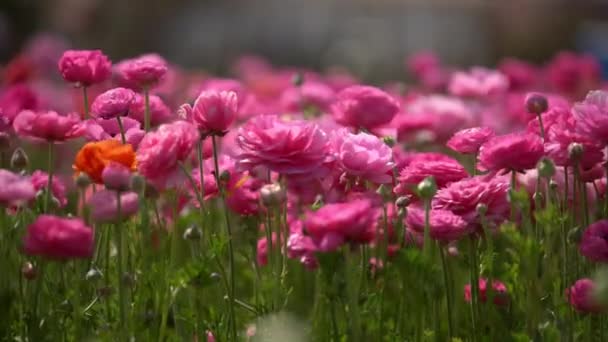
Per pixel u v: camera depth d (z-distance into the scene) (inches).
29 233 98.0
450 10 440.8
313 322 105.7
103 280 105.7
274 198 101.9
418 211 102.1
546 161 100.9
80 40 413.7
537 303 102.2
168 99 151.6
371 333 102.7
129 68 108.8
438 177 105.2
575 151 104.0
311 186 104.7
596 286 98.9
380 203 105.6
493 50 438.0
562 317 102.8
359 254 104.7
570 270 105.7
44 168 142.9
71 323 105.5
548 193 102.0
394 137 115.6
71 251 97.9
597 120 103.0
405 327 106.3
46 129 103.5
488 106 163.3
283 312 102.6
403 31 438.6
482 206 101.8
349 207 97.3
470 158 133.3
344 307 102.7
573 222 107.1
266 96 181.0
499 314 105.0
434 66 195.2
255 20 461.4
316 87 146.7
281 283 104.7
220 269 103.1
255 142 101.7
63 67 110.7
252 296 112.7
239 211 109.7
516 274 104.3
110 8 421.4
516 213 106.8
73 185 119.8
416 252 102.0
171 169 100.3
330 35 453.7
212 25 455.8
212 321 105.4
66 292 104.7
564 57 188.5
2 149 108.3
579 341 105.4
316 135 101.7
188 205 117.3
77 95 147.1
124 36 422.6
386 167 103.6
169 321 108.3
